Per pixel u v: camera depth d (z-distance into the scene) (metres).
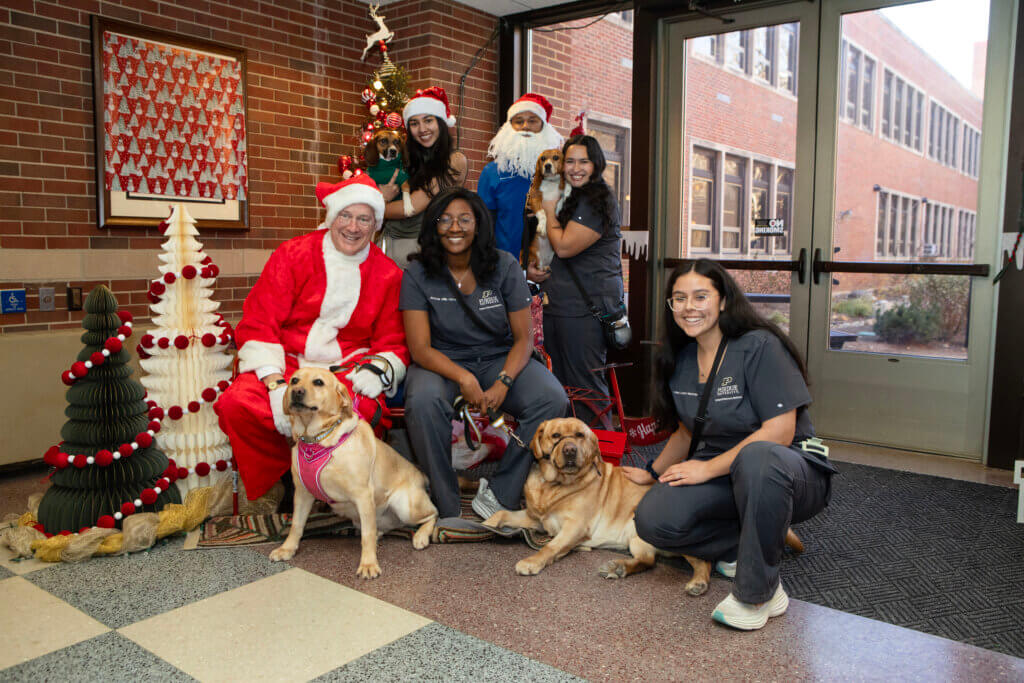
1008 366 3.87
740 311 2.40
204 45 4.36
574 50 5.28
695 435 2.53
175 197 4.31
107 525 2.70
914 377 4.23
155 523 2.75
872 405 4.37
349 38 5.17
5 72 3.63
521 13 5.42
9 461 3.61
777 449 2.18
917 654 2.04
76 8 3.86
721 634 2.15
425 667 1.96
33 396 3.66
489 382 3.21
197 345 3.05
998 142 3.89
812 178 4.45
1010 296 3.84
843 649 2.07
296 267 3.14
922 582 2.55
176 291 3.06
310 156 5.00
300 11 4.86
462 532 2.85
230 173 4.55
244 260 4.66
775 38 4.49
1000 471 3.89
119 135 4.05
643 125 4.92
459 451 3.54
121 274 4.11
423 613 2.27
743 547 2.16
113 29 3.97
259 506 3.11
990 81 3.89
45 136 3.79
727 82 4.68
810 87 4.40
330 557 2.71
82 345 3.81
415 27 5.16
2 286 3.66
